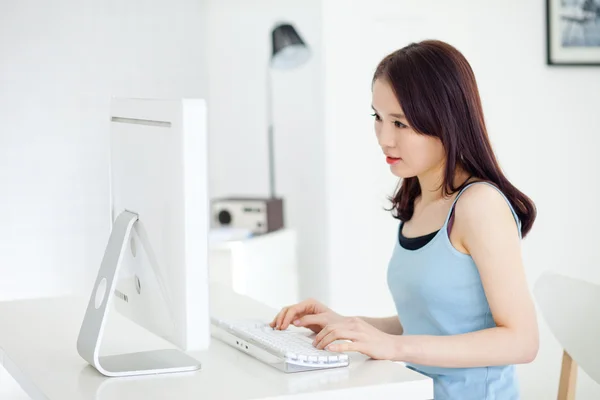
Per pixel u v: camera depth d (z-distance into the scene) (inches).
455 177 69.9
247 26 172.9
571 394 88.0
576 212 145.8
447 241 68.0
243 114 174.7
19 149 134.6
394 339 61.6
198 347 55.6
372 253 141.6
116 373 58.5
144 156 58.9
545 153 143.3
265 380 56.8
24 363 62.5
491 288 64.9
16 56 133.9
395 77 67.3
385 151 70.4
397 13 137.6
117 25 151.9
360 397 54.6
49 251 139.3
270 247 147.3
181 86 168.6
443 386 68.8
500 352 62.9
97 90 147.6
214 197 177.2
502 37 139.8
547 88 142.6
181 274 54.9
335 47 137.4
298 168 168.6
